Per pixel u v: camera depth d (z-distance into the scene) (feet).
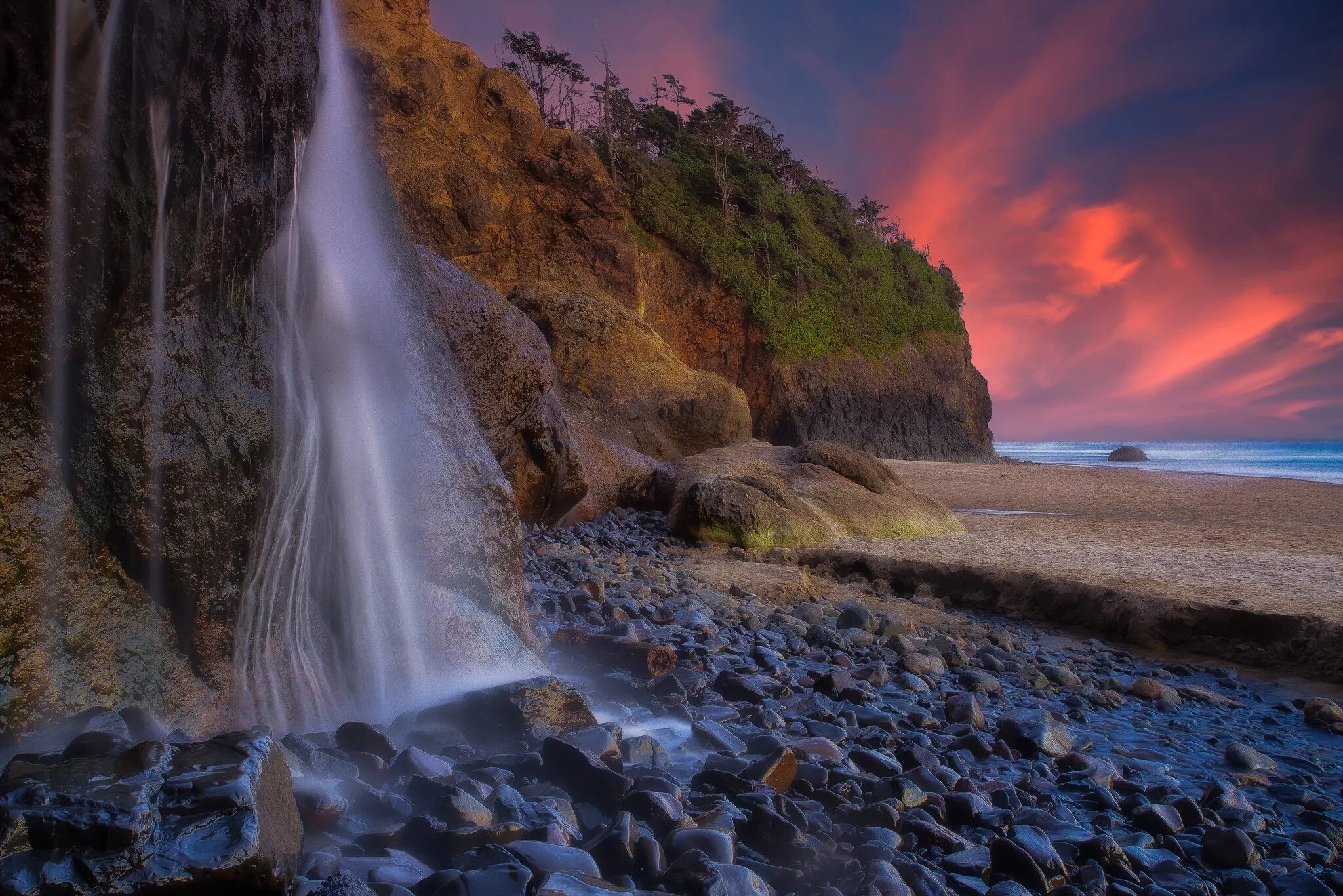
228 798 5.72
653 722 13.03
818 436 180.65
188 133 9.05
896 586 33.14
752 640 20.62
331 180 12.48
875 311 205.98
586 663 15.88
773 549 37.11
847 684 16.39
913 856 9.04
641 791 8.48
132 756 6.16
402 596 13.21
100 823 5.22
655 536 40.22
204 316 9.97
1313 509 65.31
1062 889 8.38
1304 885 9.22
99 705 8.51
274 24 9.84
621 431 54.03
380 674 12.46
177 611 9.59
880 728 13.92
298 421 11.42
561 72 153.28
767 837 8.48
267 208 10.30
